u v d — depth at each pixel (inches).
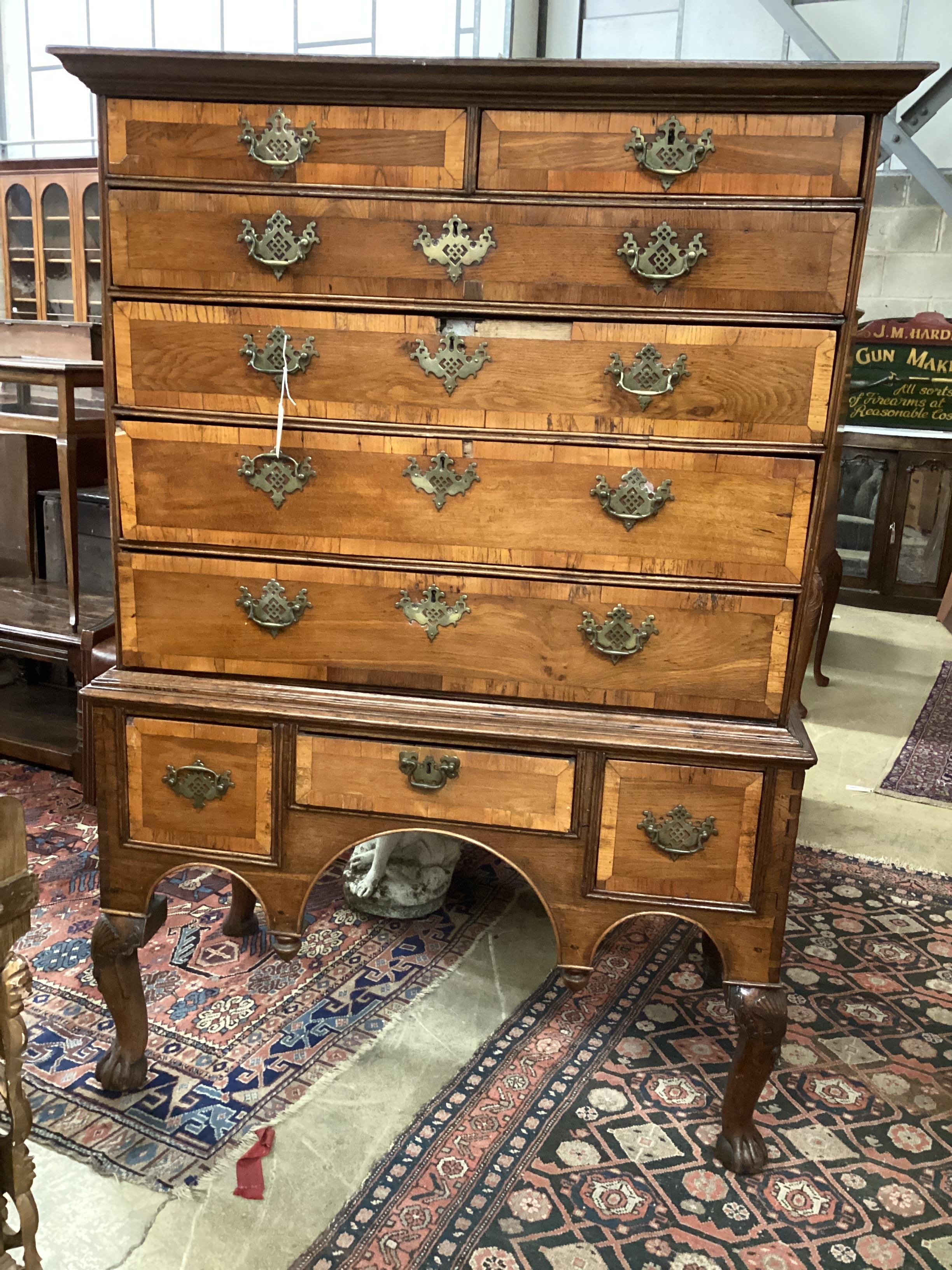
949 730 147.2
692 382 53.6
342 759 60.3
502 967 84.6
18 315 236.5
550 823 59.2
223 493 58.7
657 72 48.8
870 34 212.2
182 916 90.2
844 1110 69.1
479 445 55.8
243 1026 74.8
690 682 57.7
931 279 221.5
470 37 218.2
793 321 52.2
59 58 52.8
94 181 214.8
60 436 108.0
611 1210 59.3
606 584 56.7
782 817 57.2
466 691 59.6
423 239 53.4
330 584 59.0
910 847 110.0
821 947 90.0
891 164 219.8
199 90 53.2
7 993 40.3
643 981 83.7
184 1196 58.9
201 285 55.8
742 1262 56.1
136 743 62.2
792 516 54.6
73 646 109.7
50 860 98.9
